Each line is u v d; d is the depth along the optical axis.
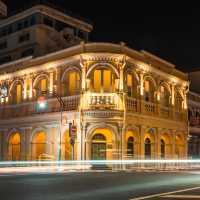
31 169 32.34
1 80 43.97
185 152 44.78
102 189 14.97
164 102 42.41
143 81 38.69
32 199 11.81
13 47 47.72
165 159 41.75
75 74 36.62
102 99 34.91
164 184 17.22
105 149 35.41
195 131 50.09
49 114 37.72
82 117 34.75
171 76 43.03
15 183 17.34
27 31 46.22
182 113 45.12
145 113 38.44
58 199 11.89
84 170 31.38
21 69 41.09
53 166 35.91
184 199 12.00
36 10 45.53
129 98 36.47
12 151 41.59
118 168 34.59
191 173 26.77
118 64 35.59
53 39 46.22
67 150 36.16
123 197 12.50
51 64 38.16
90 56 35.19
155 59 41.25
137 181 18.73
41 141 38.88
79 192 13.89
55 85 37.78
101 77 35.69
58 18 47.81
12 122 41.59
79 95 35.41
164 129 41.41
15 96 42.22
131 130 36.72
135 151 37.06
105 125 34.75
